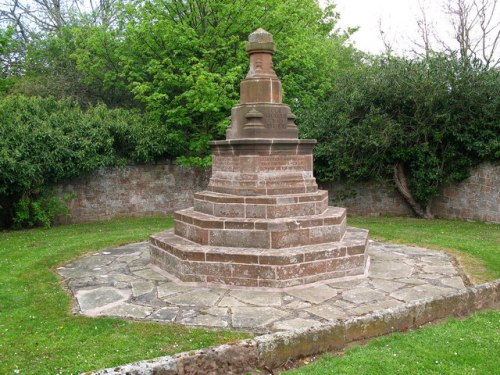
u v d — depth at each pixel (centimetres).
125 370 356
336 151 1477
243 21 1392
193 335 489
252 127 743
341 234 751
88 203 1461
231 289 656
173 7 1412
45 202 1343
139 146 1478
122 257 882
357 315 515
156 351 450
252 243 691
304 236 705
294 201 730
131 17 1578
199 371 382
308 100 1647
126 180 1526
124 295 638
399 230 1185
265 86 764
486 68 1374
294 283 659
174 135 1490
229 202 731
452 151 1381
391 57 1578
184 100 1488
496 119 1312
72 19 2181
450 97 1353
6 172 1223
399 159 1470
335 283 679
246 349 402
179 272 696
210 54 1420
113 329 509
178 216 804
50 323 529
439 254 882
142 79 1467
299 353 427
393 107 1459
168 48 1426
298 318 538
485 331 485
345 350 446
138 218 1516
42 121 1348
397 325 489
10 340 481
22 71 2105
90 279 725
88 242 1032
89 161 1398
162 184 1587
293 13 1455
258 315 550
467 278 711
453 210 1439
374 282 684
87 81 1769
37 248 987
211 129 1546
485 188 1345
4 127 1250
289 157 761
